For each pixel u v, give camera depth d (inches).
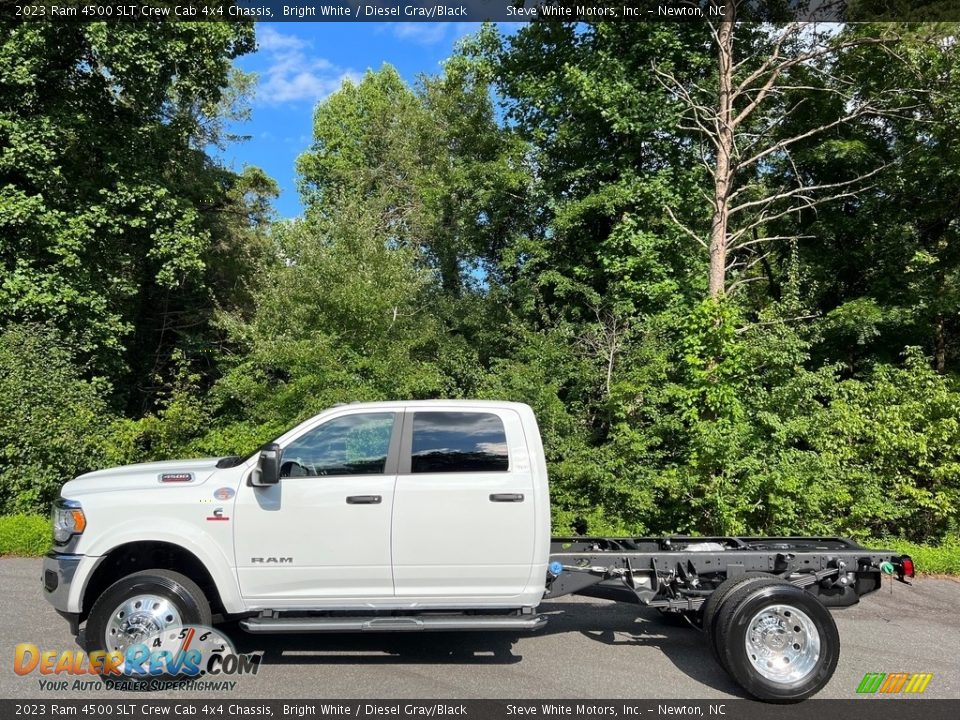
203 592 199.6
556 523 383.6
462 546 195.2
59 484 398.6
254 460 201.8
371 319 491.2
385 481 197.3
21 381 400.5
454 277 806.5
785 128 617.0
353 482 197.0
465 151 788.6
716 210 486.6
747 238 641.0
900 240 589.0
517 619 193.3
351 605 195.0
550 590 213.9
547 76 639.8
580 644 228.5
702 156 562.3
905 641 235.3
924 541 375.6
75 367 474.6
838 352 599.2
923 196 586.6
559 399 466.3
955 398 364.5
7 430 383.2
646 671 204.1
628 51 602.5
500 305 669.3
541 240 675.4
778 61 561.6
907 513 358.6
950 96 504.7
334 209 589.9
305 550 193.0
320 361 452.4
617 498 381.7
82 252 573.0
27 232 550.0
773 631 187.0
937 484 370.0
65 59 587.8
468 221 770.2
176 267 631.2
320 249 508.4
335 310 487.8
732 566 215.3
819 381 374.6
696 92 572.1
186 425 463.8
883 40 484.1
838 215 613.6
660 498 372.8
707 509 362.0
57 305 541.0
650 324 497.7
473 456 201.6
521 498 197.8
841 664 212.2
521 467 200.7
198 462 217.6
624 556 215.3
